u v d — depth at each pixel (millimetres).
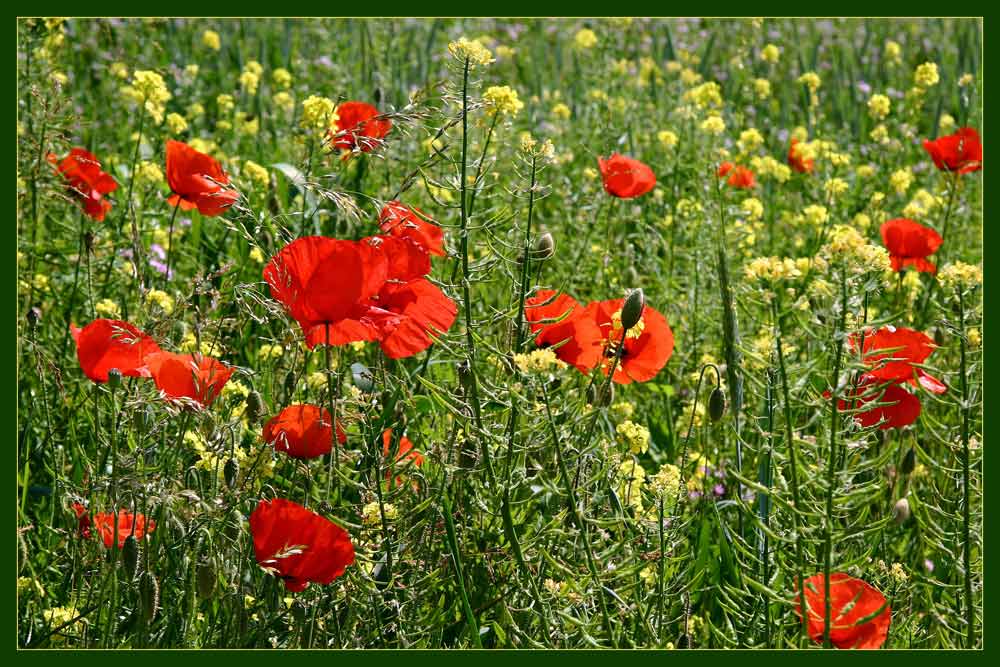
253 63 7375
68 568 3094
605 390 2998
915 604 3295
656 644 2713
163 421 2832
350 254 2627
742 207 5672
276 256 2707
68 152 5020
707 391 4246
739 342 2840
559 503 3104
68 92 6715
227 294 3656
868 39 9906
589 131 6887
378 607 2857
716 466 3881
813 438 3012
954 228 6160
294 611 2717
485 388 2824
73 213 5141
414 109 3023
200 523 2777
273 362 3766
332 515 3000
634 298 2879
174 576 2877
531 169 3008
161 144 5848
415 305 2984
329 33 8375
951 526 3301
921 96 7340
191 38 9000
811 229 6227
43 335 4328
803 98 8078
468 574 3104
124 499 2762
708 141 6051
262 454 2938
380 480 2988
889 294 5215
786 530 2744
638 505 3018
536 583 2871
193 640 2748
